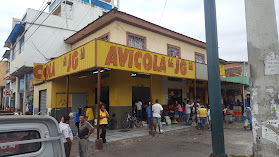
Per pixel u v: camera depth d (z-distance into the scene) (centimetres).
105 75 1295
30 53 1650
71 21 1875
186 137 952
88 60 838
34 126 226
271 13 340
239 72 2673
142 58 991
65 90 1262
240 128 1217
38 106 1402
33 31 1675
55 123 240
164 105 1506
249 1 353
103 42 827
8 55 2536
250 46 348
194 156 646
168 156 653
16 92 2281
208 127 1215
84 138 546
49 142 233
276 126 312
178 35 1563
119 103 1194
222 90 2144
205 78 1434
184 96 1720
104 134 826
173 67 1179
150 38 1387
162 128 1192
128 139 892
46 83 1295
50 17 1759
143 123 1311
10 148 211
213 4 619
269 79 324
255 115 332
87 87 1359
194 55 1780
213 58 598
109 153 699
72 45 1775
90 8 2058
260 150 321
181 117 1491
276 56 327
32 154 217
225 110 1529
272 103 319
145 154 681
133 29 1288
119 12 1161
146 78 1391
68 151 523
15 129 211
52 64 1169
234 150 704
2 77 3080
